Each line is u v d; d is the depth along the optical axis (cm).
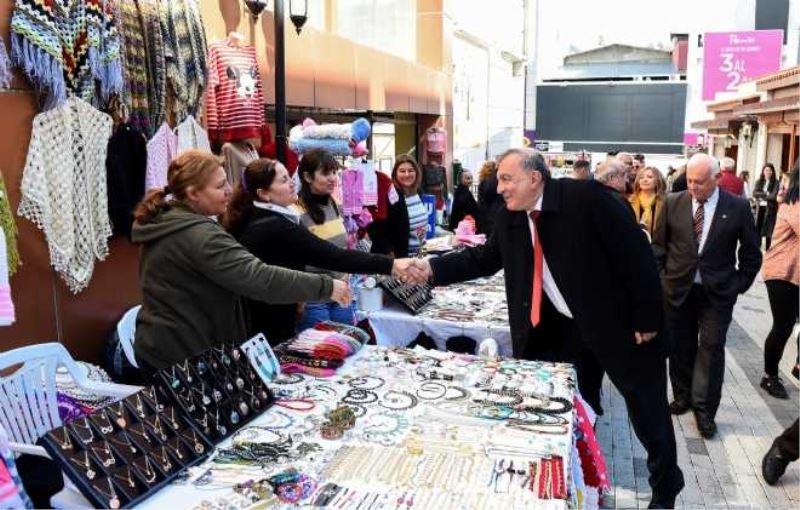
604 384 521
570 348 314
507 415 221
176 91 408
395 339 371
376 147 1028
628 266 278
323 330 295
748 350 605
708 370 412
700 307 420
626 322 289
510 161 279
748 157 1598
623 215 278
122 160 379
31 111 338
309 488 173
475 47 1661
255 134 472
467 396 238
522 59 2175
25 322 344
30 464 237
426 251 548
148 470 175
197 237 224
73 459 166
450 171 1262
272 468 186
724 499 338
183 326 229
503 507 164
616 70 3678
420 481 178
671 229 421
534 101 2703
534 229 290
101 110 370
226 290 236
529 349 307
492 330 348
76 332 377
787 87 1188
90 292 387
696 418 418
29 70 320
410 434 207
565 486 175
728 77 1906
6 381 253
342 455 193
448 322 359
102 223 370
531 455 194
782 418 443
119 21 363
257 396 223
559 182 285
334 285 238
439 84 1154
